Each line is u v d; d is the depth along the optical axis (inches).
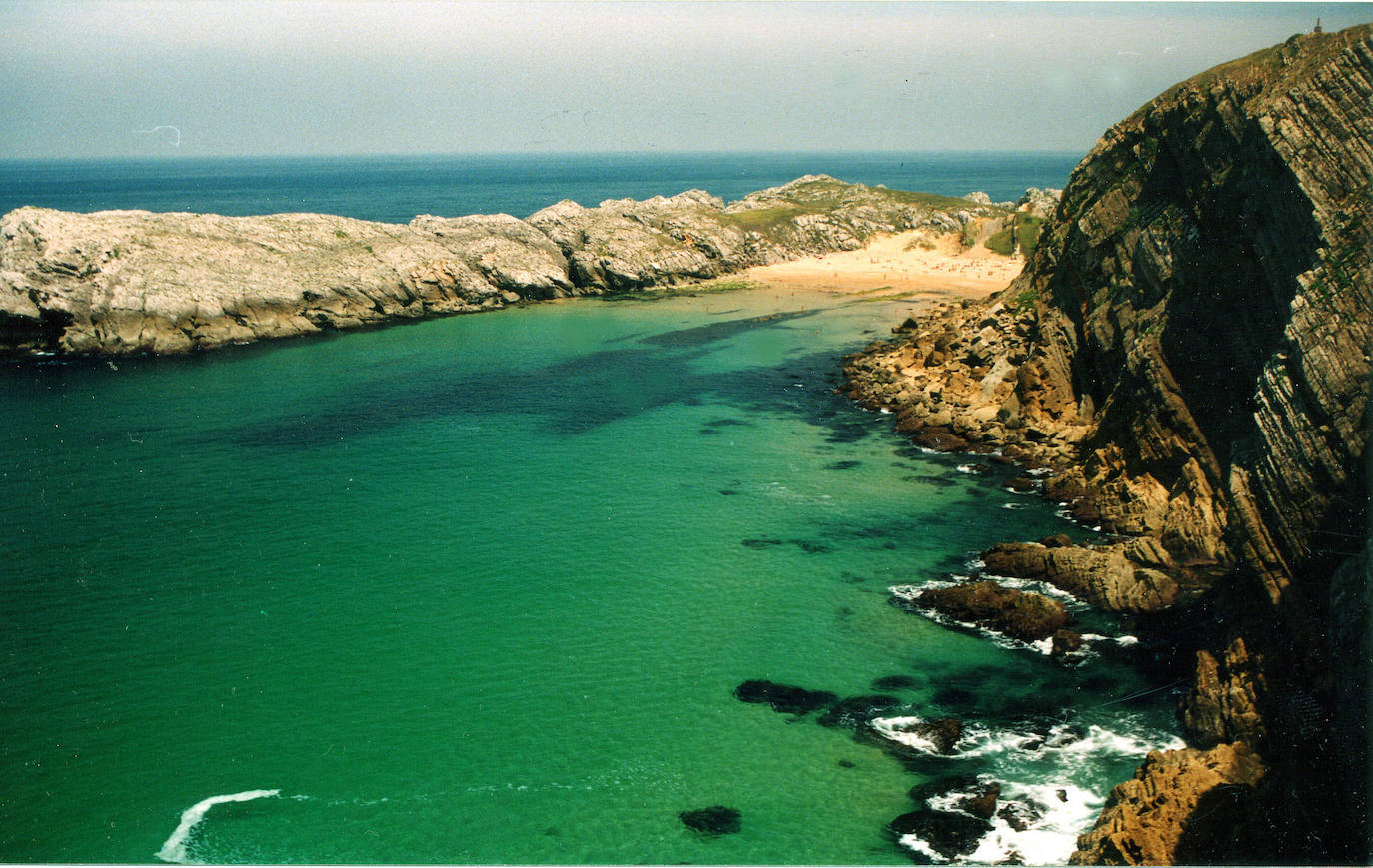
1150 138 2682.1
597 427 3080.7
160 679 1676.9
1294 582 1503.4
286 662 1721.2
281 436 2984.7
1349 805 1238.3
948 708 1576.0
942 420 2989.7
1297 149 1806.1
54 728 1546.5
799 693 1622.8
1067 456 2640.3
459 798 1386.6
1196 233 2292.1
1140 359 2293.3
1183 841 1200.8
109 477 2628.0
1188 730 1487.5
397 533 2255.2
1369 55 1715.1
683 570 2059.5
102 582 2016.5
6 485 2566.4
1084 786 1384.1
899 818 1332.4
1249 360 1972.2
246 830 1330.0
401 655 1744.6
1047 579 1969.7
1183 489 2068.2
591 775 1432.1
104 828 1338.6
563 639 1791.3
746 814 1349.7
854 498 2453.2
